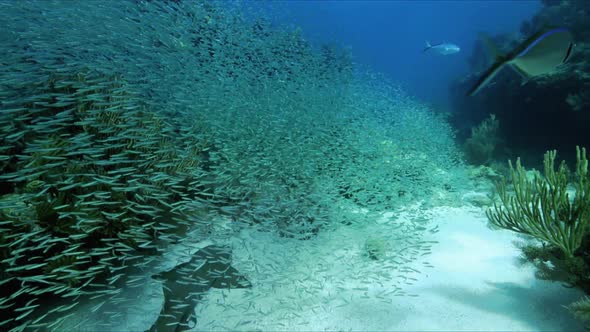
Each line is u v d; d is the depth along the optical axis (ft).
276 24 25.54
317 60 25.00
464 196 23.15
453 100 64.85
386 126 26.45
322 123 21.62
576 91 31.45
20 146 13.12
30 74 12.83
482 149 35.09
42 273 10.86
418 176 23.85
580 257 10.93
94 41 15.89
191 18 20.74
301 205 16.30
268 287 12.25
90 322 10.36
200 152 17.48
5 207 10.31
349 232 16.55
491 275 12.60
